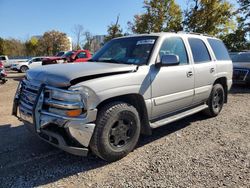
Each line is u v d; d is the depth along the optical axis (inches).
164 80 170.6
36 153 161.5
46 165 146.0
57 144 134.0
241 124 222.2
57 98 131.3
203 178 131.3
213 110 237.0
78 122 128.8
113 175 134.9
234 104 306.2
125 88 145.6
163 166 143.9
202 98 217.8
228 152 162.6
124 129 149.6
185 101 195.2
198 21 940.6
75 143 134.3
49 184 127.0
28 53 2869.1
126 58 176.6
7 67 1163.9
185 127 213.3
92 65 156.9
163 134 196.4
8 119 238.2
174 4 974.4
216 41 251.8
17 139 185.2
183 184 125.7
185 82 190.4
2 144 176.1
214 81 230.1
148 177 132.5
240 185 124.6
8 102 321.1
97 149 139.1
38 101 135.2
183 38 201.9
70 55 705.0
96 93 132.6
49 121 132.3
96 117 135.6
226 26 972.6
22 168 142.4
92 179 131.3
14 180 130.1
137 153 161.0
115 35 1161.4
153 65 165.9
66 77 131.6
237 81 432.1
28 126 151.1
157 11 983.6
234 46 1167.6
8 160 151.9
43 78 139.8
